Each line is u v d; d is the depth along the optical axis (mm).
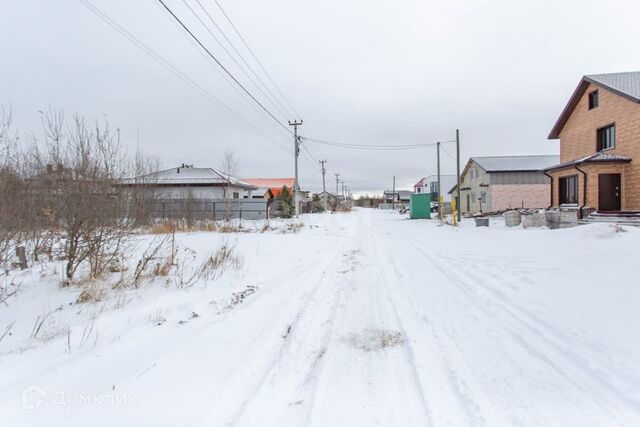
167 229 14648
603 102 19828
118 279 6746
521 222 19844
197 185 32250
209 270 7582
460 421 2652
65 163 6535
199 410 2752
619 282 5949
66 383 3049
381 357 3773
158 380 3166
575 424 2590
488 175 34875
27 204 6504
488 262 8875
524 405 2844
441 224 25547
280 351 3912
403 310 5328
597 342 3895
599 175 18578
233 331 4410
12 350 3668
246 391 3074
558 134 24406
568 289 5879
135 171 9211
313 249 11992
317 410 2816
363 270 8461
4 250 6055
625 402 2846
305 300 5875
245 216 31188
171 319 4727
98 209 6535
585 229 11578
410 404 2895
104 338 4008
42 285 6273
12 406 2680
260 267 8523
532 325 4531
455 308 5367
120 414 2652
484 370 3438
